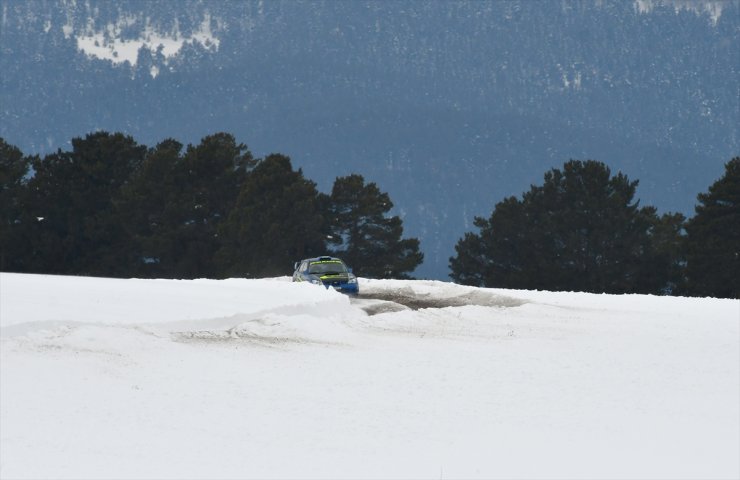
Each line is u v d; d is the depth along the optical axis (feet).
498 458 179.52
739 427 205.98
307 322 326.44
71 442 181.16
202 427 195.62
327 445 186.39
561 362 277.44
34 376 229.25
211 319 314.96
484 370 263.08
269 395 225.15
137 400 214.48
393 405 220.02
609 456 182.29
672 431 201.98
